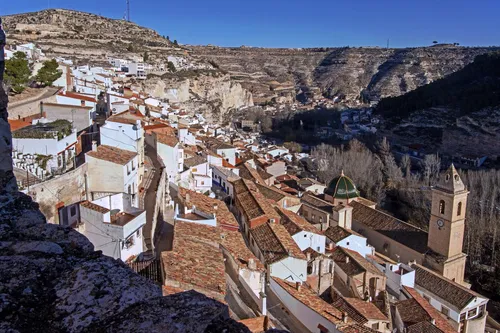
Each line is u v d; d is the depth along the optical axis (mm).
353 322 35844
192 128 108312
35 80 69812
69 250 9867
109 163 36375
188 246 30250
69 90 75938
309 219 70000
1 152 11953
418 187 100500
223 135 131125
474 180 96500
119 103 61719
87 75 92438
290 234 48844
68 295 8031
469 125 151125
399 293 53031
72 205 32562
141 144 44750
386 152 128500
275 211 52625
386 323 40719
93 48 176125
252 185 61844
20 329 7195
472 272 71750
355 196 80688
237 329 7387
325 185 100000
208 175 64625
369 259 57375
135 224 30703
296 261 41031
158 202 39688
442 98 182875
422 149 154375
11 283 8211
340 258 52719
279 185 92125
